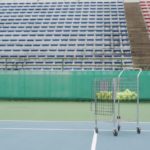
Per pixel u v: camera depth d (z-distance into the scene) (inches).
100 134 375.9
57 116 556.4
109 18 1241.4
